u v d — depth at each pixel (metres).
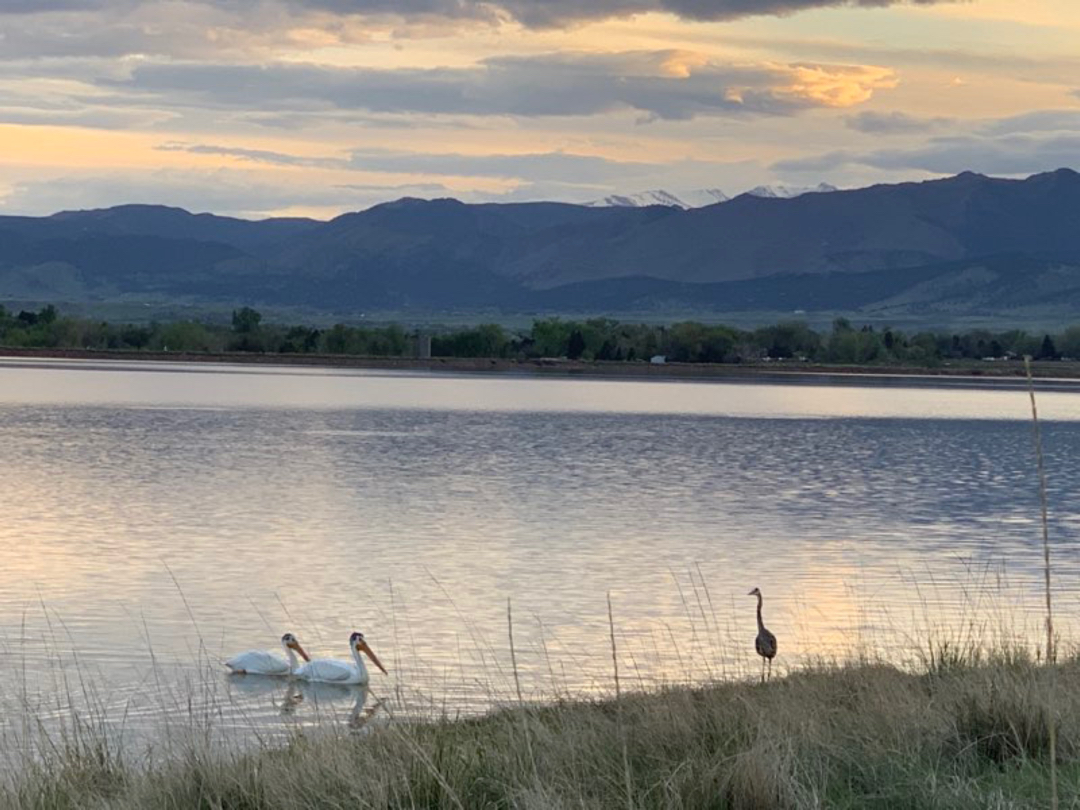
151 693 20.73
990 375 197.38
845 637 24.64
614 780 11.64
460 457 65.94
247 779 11.49
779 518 45.25
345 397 113.44
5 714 17.52
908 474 62.50
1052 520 45.59
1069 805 10.93
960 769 12.09
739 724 13.33
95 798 11.80
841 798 11.35
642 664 22.36
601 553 36.56
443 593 30.17
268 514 43.97
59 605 28.38
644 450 72.44
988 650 19.20
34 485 51.06
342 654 24.22
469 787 11.52
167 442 70.19
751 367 193.88
